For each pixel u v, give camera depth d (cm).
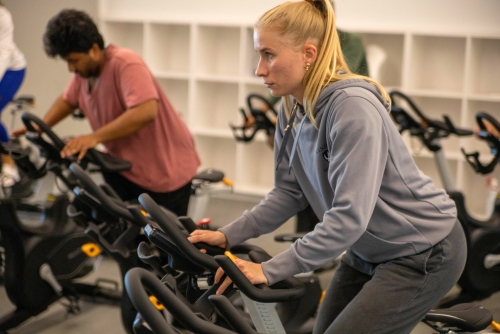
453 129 378
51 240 298
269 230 183
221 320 186
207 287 167
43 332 304
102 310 332
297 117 170
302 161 173
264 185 612
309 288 268
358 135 146
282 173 185
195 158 317
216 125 627
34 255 292
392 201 159
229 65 615
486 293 326
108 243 239
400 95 381
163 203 308
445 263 162
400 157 158
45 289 298
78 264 312
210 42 607
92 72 291
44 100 623
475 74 527
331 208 154
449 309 189
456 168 555
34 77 622
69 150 274
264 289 146
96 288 345
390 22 550
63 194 306
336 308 188
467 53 505
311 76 155
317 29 153
